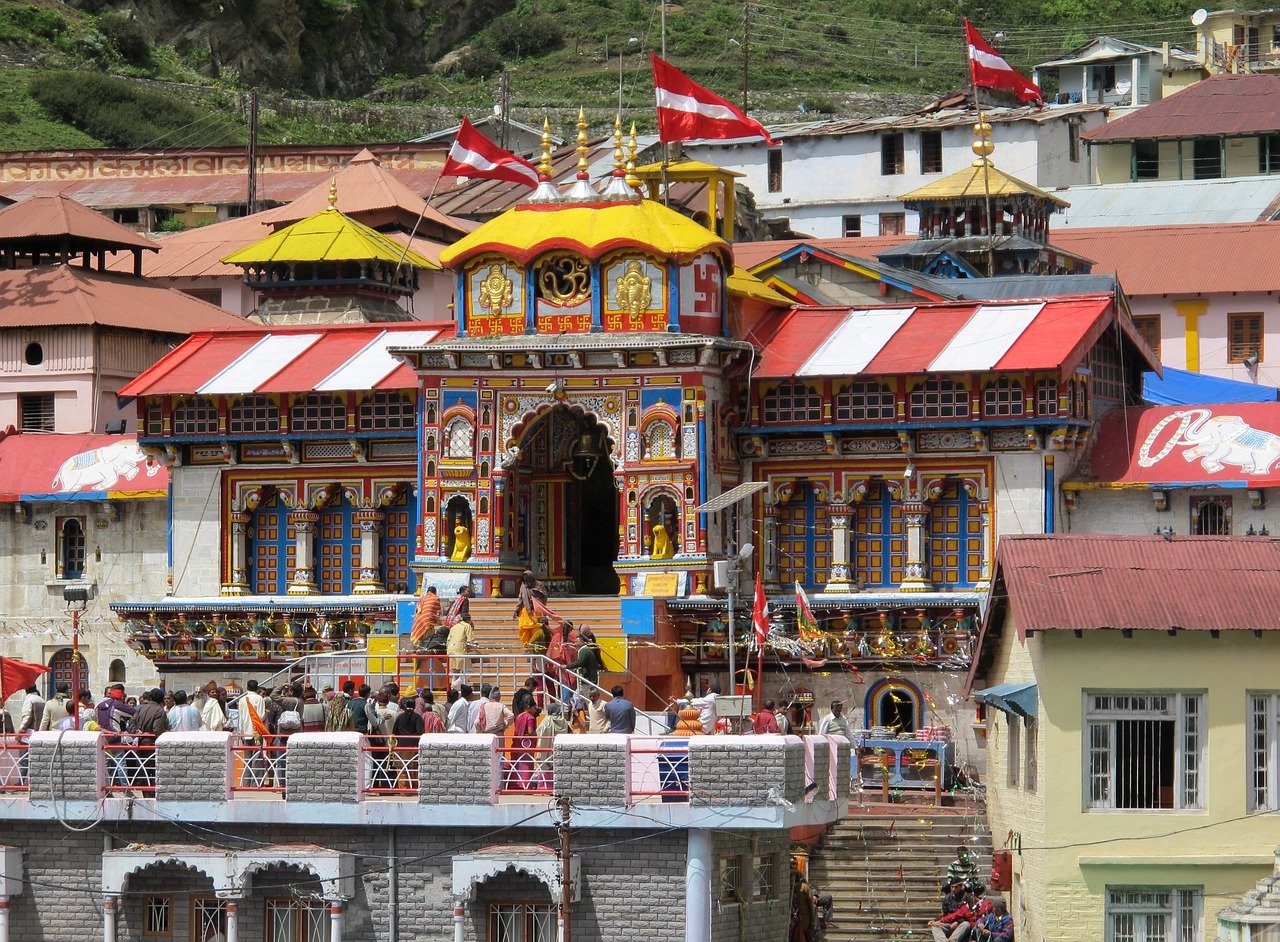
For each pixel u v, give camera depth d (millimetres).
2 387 123625
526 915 68938
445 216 150875
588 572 100188
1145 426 93500
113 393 122875
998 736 80500
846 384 93125
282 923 70688
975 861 80562
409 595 96750
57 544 108188
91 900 71812
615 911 67812
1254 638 72875
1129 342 98188
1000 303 94562
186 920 71500
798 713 93188
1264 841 72312
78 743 71750
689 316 92562
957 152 167750
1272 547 75188
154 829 71500
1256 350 138000
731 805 67062
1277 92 169625
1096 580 73875
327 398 99188
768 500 94750
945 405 91688
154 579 106000
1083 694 73000
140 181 179125
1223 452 91125
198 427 101188
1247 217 153000
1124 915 72625
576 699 78688
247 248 122688
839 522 93688
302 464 100312
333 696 76062
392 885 69312
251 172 166625
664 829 67438
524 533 97688
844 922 77812
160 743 71062
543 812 68125
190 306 129750
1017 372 90188
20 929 72188
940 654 91250
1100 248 143375
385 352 100000
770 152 174500
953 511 93000
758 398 94562
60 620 107625
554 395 92750
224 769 70500
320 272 122250
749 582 94688
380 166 152125
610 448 93812
